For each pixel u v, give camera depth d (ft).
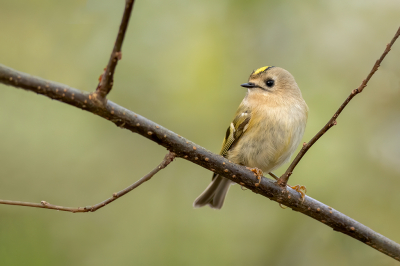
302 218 33.78
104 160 34.37
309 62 34.99
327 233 33.40
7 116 33.19
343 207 30.89
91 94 15.98
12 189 31.60
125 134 35.50
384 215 30.96
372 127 33.45
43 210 31.55
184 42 34.06
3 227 30.19
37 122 33.63
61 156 33.50
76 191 32.76
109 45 34.35
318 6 35.53
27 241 29.96
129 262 30.42
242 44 34.58
